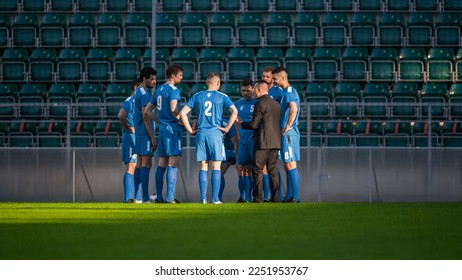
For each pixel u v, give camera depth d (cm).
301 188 5197
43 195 5219
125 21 8181
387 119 7294
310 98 7375
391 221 3431
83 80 7738
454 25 7931
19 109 7394
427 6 8075
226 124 4897
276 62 7669
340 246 2644
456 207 4231
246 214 3791
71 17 8156
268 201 4769
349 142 7012
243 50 7775
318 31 7938
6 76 7788
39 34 7975
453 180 5175
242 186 4909
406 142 7112
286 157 4734
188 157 5181
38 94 7525
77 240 2789
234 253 2505
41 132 7231
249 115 4838
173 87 4616
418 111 7144
